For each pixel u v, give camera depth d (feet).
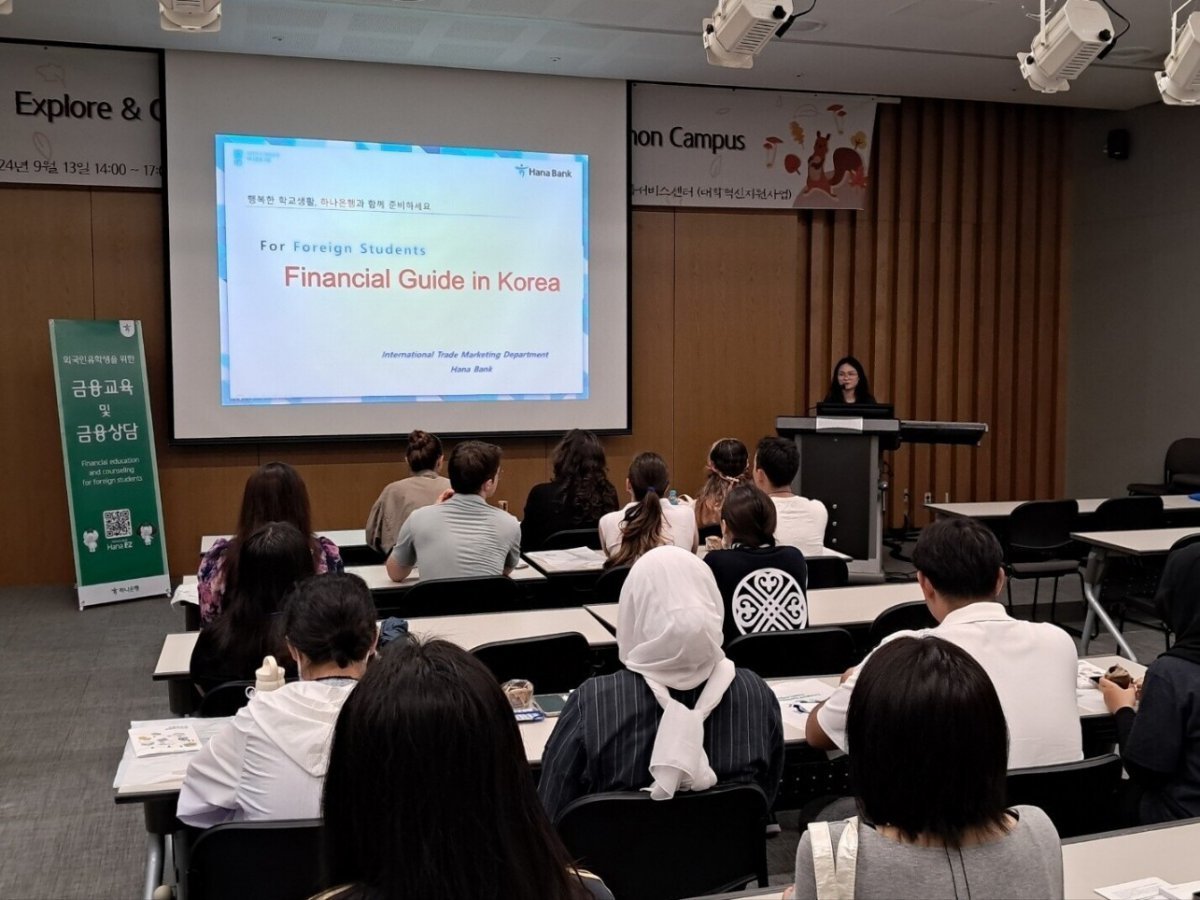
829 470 20.58
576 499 17.28
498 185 25.05
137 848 11.43
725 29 14.19
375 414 24.66
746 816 6.88
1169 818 7.38
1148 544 17.33
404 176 24.40
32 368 23.11
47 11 20.22
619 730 6.90
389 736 3.18
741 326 27.94
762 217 27.94
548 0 20.03
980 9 21.08
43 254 22.95
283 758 6.49
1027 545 19.99
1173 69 15.03
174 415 23.20
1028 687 7.48
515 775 3.34
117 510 22.35
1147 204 29.81
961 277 30.73
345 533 19.36
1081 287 32.07
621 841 6.70
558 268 25.63
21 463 23.18
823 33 22.59
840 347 29.71
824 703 7.84
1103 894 5.64
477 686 3.32
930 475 31.27
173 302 23.04
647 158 26.53
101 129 22.75
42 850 11.37
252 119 23.27
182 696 10.78
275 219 23.59
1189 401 28.78
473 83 24.68
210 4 13.14
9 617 20.97
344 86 23.82
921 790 4.12
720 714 7.05
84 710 15.78
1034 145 31.45
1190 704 7.23
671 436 27.58
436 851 3.15
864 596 13.71
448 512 13.87
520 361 25.58
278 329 23.81
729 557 11.43
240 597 9.40
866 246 29.60
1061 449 32.50
